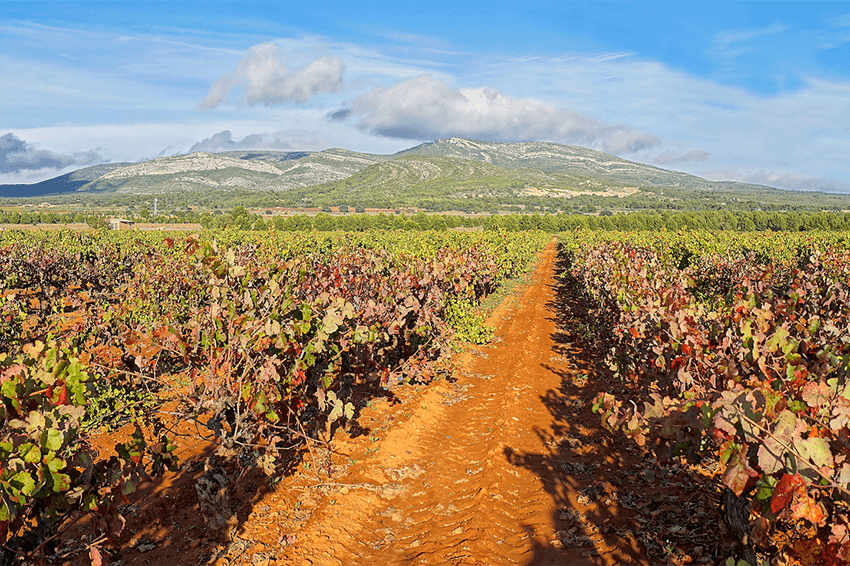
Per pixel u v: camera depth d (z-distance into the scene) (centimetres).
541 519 538
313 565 459
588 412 841
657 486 589
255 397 515
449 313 1260
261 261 1400
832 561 291
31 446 312
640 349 784
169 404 796
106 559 399
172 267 1623
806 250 1978
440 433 789
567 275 2898
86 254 2245
